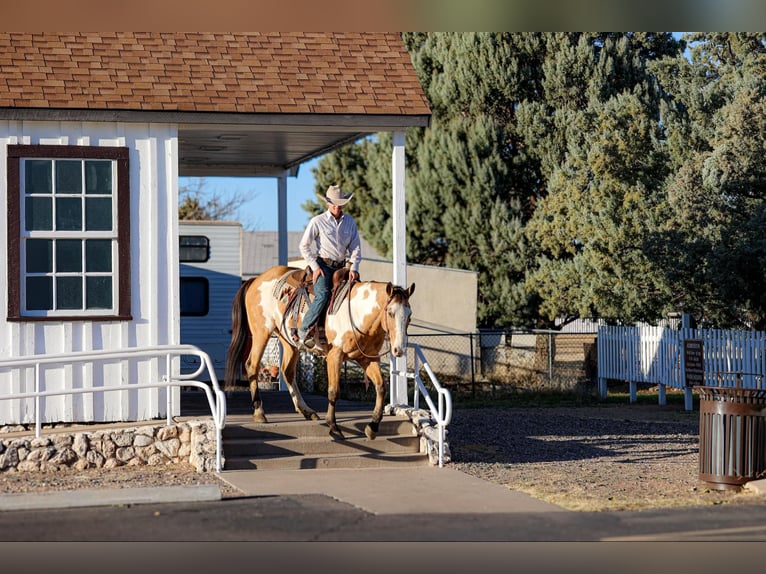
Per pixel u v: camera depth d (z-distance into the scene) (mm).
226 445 12297
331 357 12711
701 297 26109
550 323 31703
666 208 27062
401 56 14695
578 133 29844
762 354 19344
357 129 13820
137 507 9516
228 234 23203
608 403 23156
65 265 12859
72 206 12859
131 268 12961
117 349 12273
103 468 11906
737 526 8891
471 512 9445
